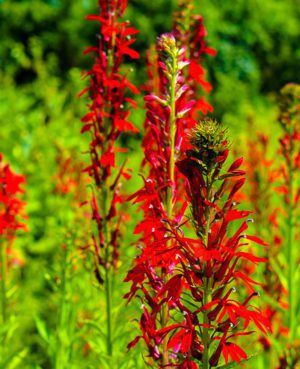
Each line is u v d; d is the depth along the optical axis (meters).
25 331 1.68
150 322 0.88
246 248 1.54
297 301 1.45
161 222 0.85
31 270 1.92
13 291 1.39
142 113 3.03
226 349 0.79
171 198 0.92
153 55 1.21
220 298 0.80
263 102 4.38
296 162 1.37
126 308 1.19
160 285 0.87
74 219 1.55
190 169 0.80
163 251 0.80
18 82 4.43
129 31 1.11
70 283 1.34
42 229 2.16
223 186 0.81
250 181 1.49
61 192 1.68
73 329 1.28
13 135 2.43
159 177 0.93
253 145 1.57
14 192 1.29
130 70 1.12
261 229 1.45
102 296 1.38
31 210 2.09
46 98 2.82
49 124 2.57
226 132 0.80
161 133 0.93
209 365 0.81
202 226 0.80
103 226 1.15
